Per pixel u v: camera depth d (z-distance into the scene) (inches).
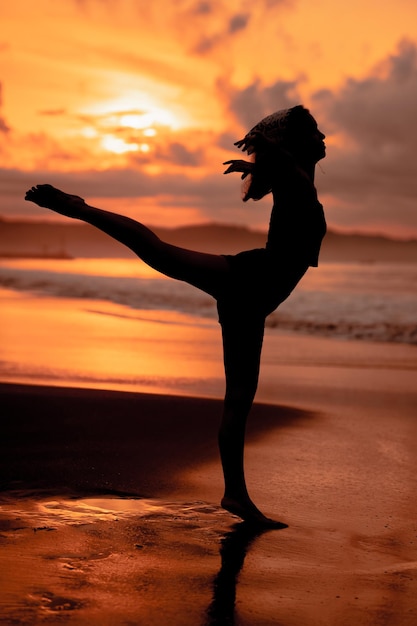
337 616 118.9
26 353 486.6
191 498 187.0
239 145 179.8
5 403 303.0
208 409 305.0
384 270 2647.6
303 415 313.0
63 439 247.3
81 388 344.5
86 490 189.6
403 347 599.8
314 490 203.9
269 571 138.6
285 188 167.2
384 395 372.8
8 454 225.6
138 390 362.3
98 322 698.8
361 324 770.2
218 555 146.3
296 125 175.2
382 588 132.7
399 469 228.7
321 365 488.4
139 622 111.8
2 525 156.7
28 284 1250.0
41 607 114.9
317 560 147.5
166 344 558.9
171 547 148.7
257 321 171.2
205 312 849.5
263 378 426.6
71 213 154.3
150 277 1562.5
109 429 264.1
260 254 167.9
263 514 179.8
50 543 146.5
